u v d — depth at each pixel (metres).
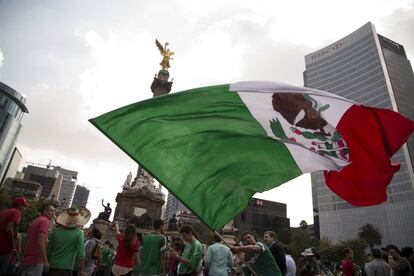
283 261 7.29
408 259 10.36
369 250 120.31
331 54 167.25
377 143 6.38
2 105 132.50
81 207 10.63
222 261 8.59
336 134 6.44
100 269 15.16
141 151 5.28
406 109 138.50
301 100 6.49
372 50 149.88
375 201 6.58
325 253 98.12
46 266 6.91
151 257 8.78
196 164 5.61
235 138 5.99
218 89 6.09
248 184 5.90
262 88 6.18
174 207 189.75
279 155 6.16
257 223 136.38
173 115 5.68
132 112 5.41
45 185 178.38
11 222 7.87
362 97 147.12
